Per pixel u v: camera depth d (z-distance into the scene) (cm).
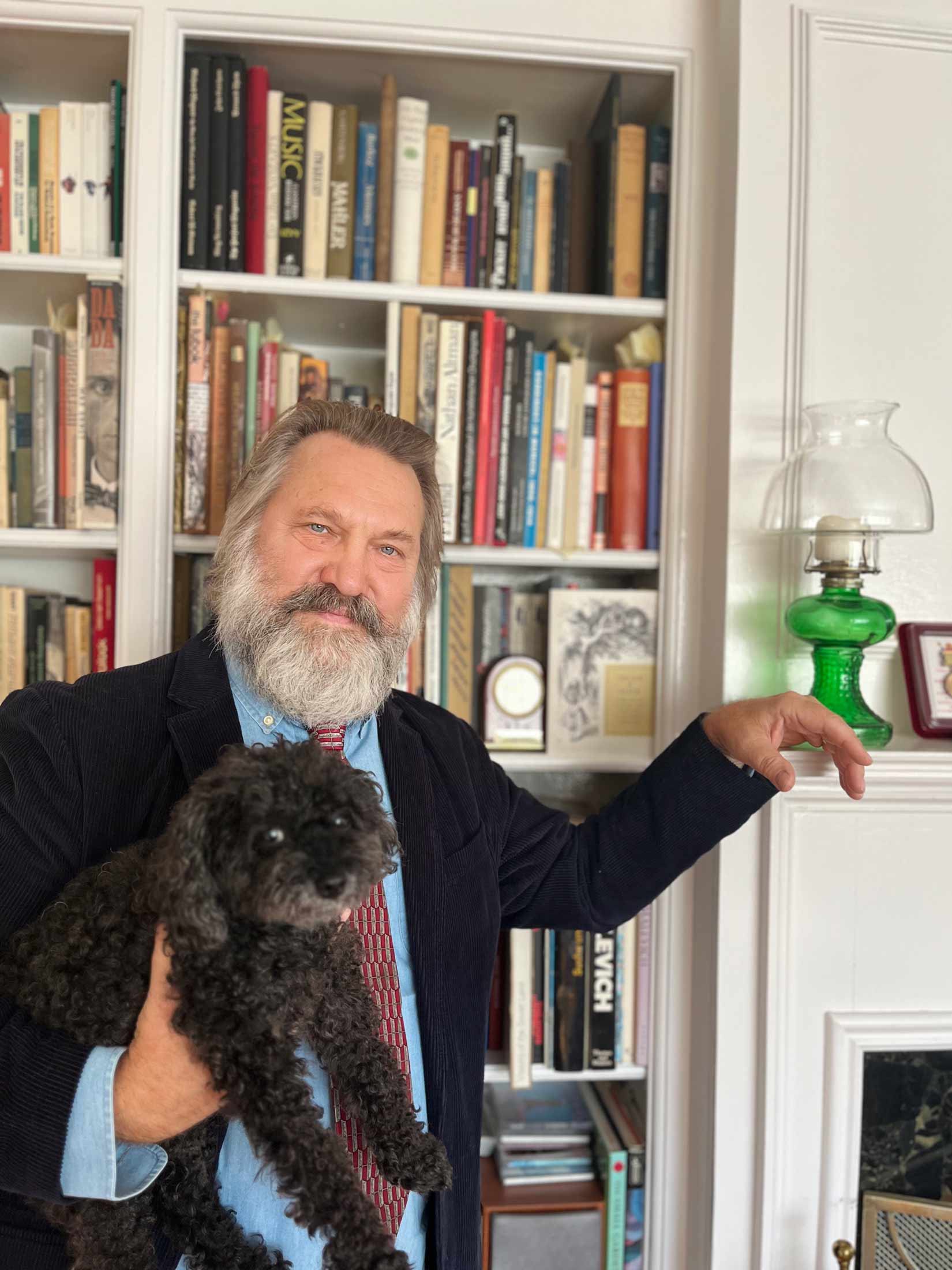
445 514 161
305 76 166
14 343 178
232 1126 95
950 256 159
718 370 157
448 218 163
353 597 106
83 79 165
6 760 98
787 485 141
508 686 163
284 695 102
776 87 152
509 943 161
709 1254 150
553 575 190
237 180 156
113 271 153
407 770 113
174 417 152
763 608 152
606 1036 160
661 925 159
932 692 153
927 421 159
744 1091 149
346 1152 80
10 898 93
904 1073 154
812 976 150
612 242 165
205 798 71
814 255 155
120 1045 82
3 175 155
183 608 156
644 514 167
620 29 158
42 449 152
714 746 126
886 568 160
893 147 158
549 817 132
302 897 68
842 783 123
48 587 177
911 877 152
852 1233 150
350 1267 71
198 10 150
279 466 110
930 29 157
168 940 72
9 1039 83
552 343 180
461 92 171
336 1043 86
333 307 164
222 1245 89
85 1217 83
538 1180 165
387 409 159
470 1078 108
